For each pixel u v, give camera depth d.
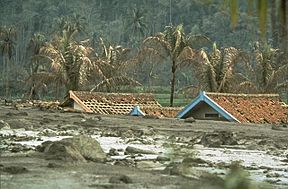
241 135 35.34
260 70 86.81
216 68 79.81
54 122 43.56
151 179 13.45
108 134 33.81
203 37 82.50
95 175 14.09
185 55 80.25
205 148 27.11
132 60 89.12
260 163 20.39
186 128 40.69
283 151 26.28
